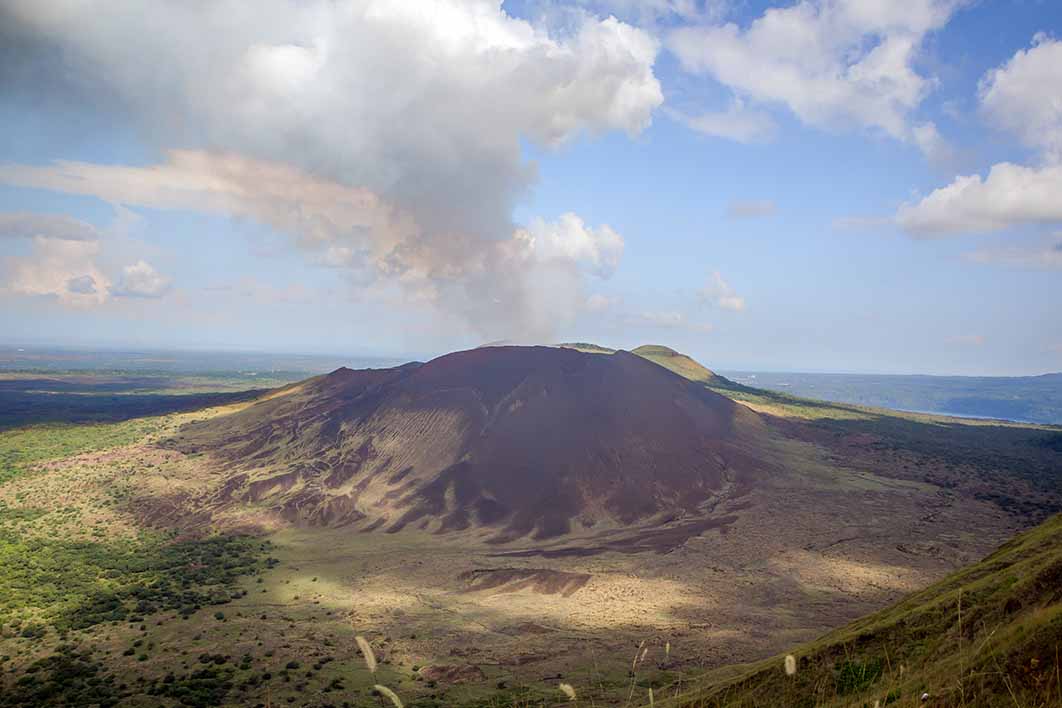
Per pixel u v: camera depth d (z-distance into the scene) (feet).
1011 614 71.51
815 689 73.77
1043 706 38.42
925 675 55.47
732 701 79.87
